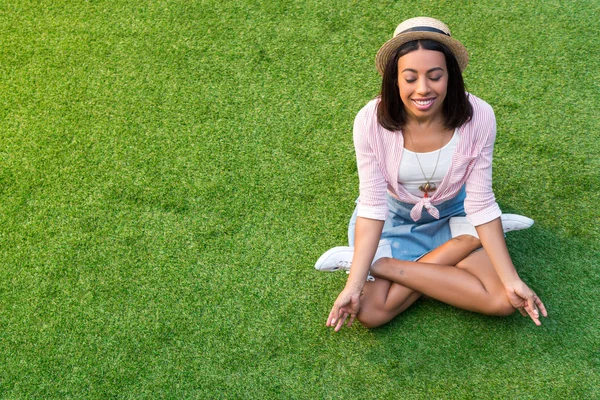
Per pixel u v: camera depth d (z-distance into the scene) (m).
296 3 3.50
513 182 2.74
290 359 2.31
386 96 2.00
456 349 2.28
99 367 2.34
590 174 2.72
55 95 3.23
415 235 2.43
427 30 1.88
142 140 3.03
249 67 3.26
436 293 2.27
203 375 2.29
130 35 3.45
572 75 3.06
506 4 3.36
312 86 3.15
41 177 2.92
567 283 2.43
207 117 3.09
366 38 3.30
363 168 2.17
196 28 3.45
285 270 2.56
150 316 2.46
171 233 2.70
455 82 1.94
